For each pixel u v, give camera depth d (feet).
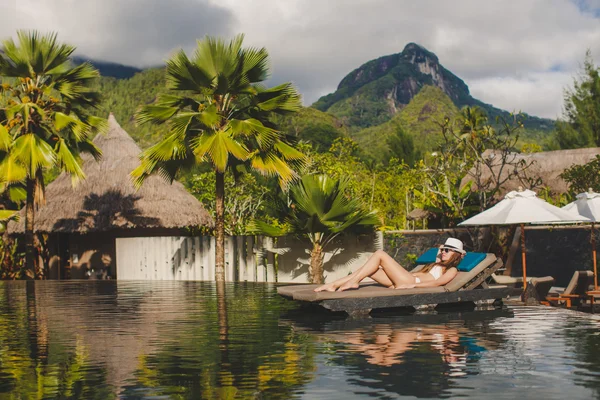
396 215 85.81
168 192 75.66
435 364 15.92
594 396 12.81
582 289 36.37
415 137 416.67
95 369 15.98
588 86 146.20
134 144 81.71
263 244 56.24
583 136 146.10
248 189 81.35
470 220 38.88
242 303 32.65
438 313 27.37
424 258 32.55
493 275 41.45
